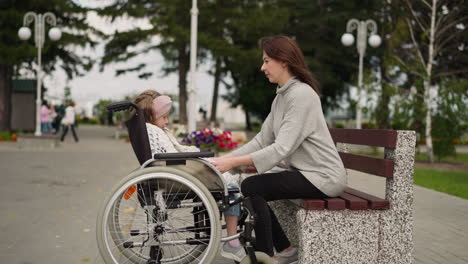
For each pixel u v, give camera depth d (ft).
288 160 9.86
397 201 9.42
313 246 9.23
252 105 103.24
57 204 18.35
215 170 9.12
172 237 11.00
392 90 42.60
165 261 10.46
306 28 89.81
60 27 69.00
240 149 10.56
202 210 9.50
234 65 83.41
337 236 9.29
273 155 9.21
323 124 9.55
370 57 89.15
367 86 44.50
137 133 9.47
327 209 9.24
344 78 96.89
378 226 9.39
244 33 80.69
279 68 9.78
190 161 9.32
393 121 43.01
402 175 9.42
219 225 9.01
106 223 9.01
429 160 41.55
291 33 92.27
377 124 44.42
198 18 77.61
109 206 8.96
